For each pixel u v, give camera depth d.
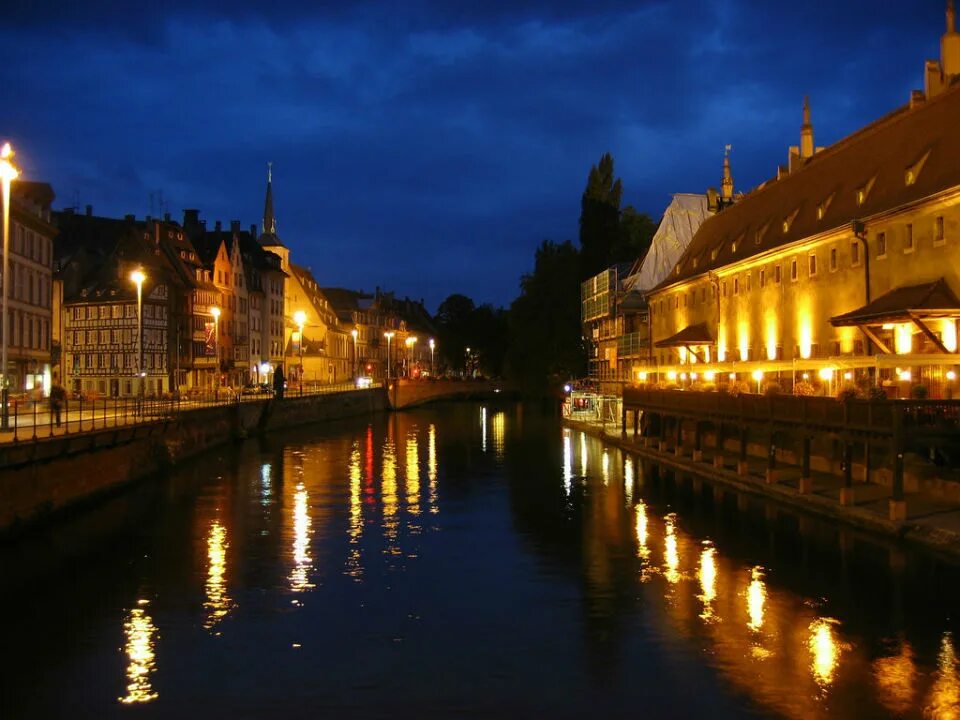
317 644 17.36
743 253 48.66
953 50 39.84
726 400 37.25
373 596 20.83
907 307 28.42
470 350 168.38
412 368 175.75
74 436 29.17
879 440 25.22
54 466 28.50
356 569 23.48
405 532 28.52
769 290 45.25
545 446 58.47
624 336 76.94
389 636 17.84
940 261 30.03
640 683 15.25
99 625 18.59
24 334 55.19
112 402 56.75
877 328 33.66
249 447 57.69
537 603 20.16
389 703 14.49
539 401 127.75
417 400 117.38
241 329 98.12
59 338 78.62
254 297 103.38
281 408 71.44
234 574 22.91
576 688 15.05
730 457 43.19
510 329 115.88
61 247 86.12
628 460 49.06
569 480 40.88
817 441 36.53
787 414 31.11
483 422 85.19
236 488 38.41
